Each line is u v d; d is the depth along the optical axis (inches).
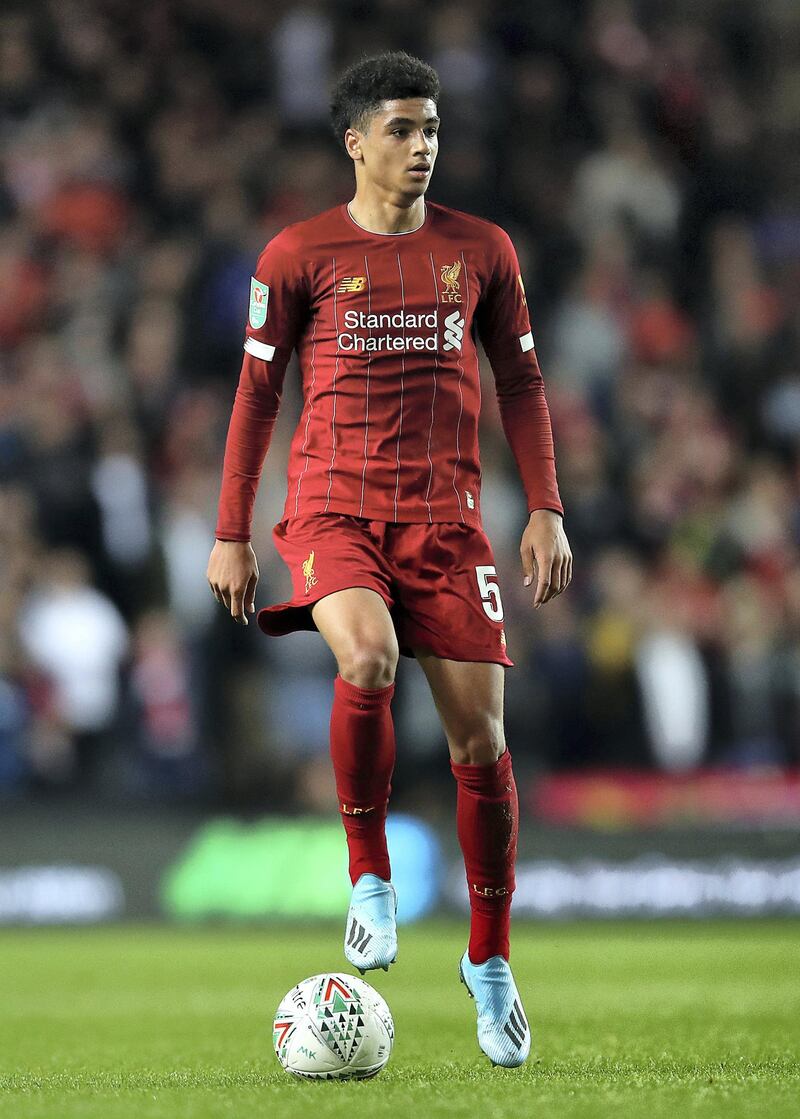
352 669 578.2
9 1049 738.2
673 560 1877.5
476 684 596.7
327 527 611.2
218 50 2297.0
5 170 2100.1
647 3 2514.8
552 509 628.7
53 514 1705.2
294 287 617.9
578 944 1346.0
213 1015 898.1
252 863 1529.3
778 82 2546.8
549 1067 617.6
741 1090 533.3
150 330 1927.9
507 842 600.1
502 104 2305.6
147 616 1635.1
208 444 1828.2
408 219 619.8
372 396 611.2
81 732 1592.0
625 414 2057.1
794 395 2177.7
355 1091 531.8
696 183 2412.6
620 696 1692.9
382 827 604.7
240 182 2181.3
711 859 1573.6
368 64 615.5
